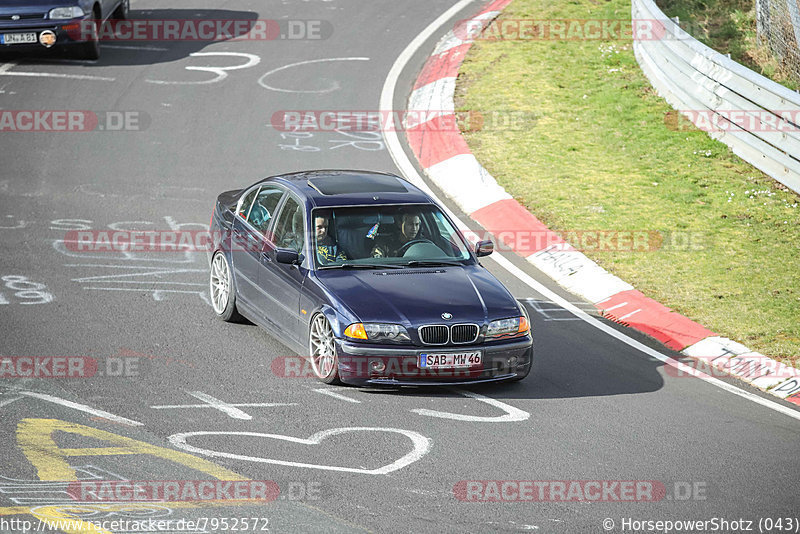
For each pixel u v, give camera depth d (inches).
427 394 1236.5
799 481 1033.5
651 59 2706.7
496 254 1819.6
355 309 1219.9
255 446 1055.0
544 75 2768.2
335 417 1146.0
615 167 2203.5
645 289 1652.3
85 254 1705.2
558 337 1473.9
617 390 1284.4
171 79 2716.5
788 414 1239.5
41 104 2482.8
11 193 1969.7
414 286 1278.3
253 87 2687.0
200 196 2017.7
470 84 2706.7
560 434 1130.7
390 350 1200.2
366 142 2349.9
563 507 947.3
